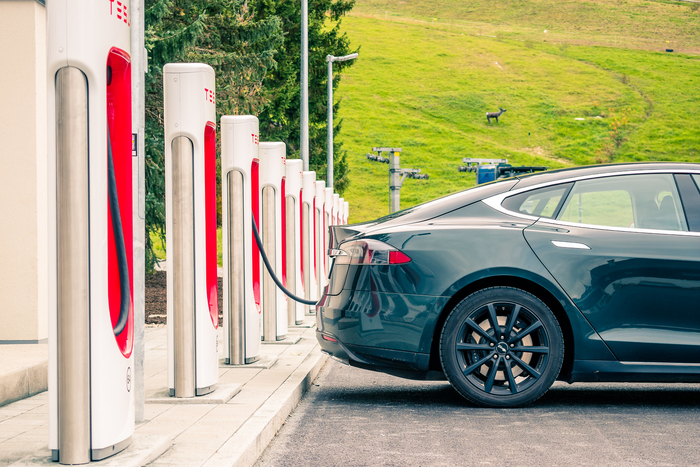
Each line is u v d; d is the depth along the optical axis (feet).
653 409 18.42
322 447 14.85
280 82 102.53
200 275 18.10
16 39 25.72
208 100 18.52
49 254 11.51
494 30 457.27
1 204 25.63
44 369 19.77
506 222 18.86
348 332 18.69
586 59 398.42
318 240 46.39
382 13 497.87
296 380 20.62
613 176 19.29
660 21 478.18
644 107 334.44
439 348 18.24
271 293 29.76
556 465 13.43
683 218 18.70
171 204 18.13
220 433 14.35
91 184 11.49
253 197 24.73
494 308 18.17
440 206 19.48
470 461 13.70
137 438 13.17
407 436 15.67
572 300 18.07
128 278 12.50
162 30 54.80
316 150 110.52
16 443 13.65
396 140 289.94
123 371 12.11
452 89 345.10
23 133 25.72
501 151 286.05
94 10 11.48
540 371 18.17
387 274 18.48
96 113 11.53
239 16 72.49
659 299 18.08
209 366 18.11
